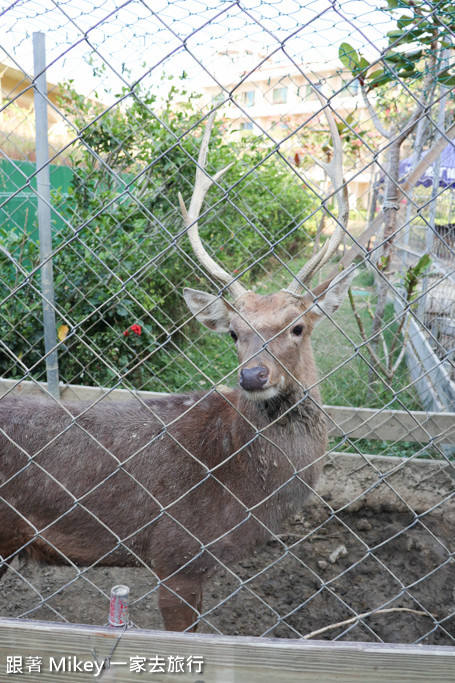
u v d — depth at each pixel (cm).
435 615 333
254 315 287
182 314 681
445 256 646
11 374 547
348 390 585
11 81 640
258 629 328
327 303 302
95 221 516
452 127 453
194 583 291
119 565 305
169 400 322
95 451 290
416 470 458
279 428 287
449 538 399
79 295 530
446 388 510
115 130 577
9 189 633
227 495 285
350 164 812
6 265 526
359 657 166
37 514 287
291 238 1101
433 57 386
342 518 429
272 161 723
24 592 358
